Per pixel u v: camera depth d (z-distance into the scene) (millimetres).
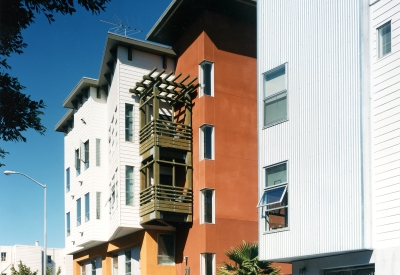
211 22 25141
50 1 8359
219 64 24906
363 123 13758
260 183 16766
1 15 8133
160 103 26094
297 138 15672
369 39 14211
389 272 12680
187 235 24391
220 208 23641
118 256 28250
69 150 34656
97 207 29094
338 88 14547
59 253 73938
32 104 8719
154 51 26844
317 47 15422
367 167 13617
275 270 18344
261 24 17719
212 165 23906
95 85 30469
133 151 25906
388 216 13000
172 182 24750
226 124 24531
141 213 24891
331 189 14312
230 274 18172
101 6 8594
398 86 13141
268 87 17141
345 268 14578
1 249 70688
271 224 16250
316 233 14539
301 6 16203
